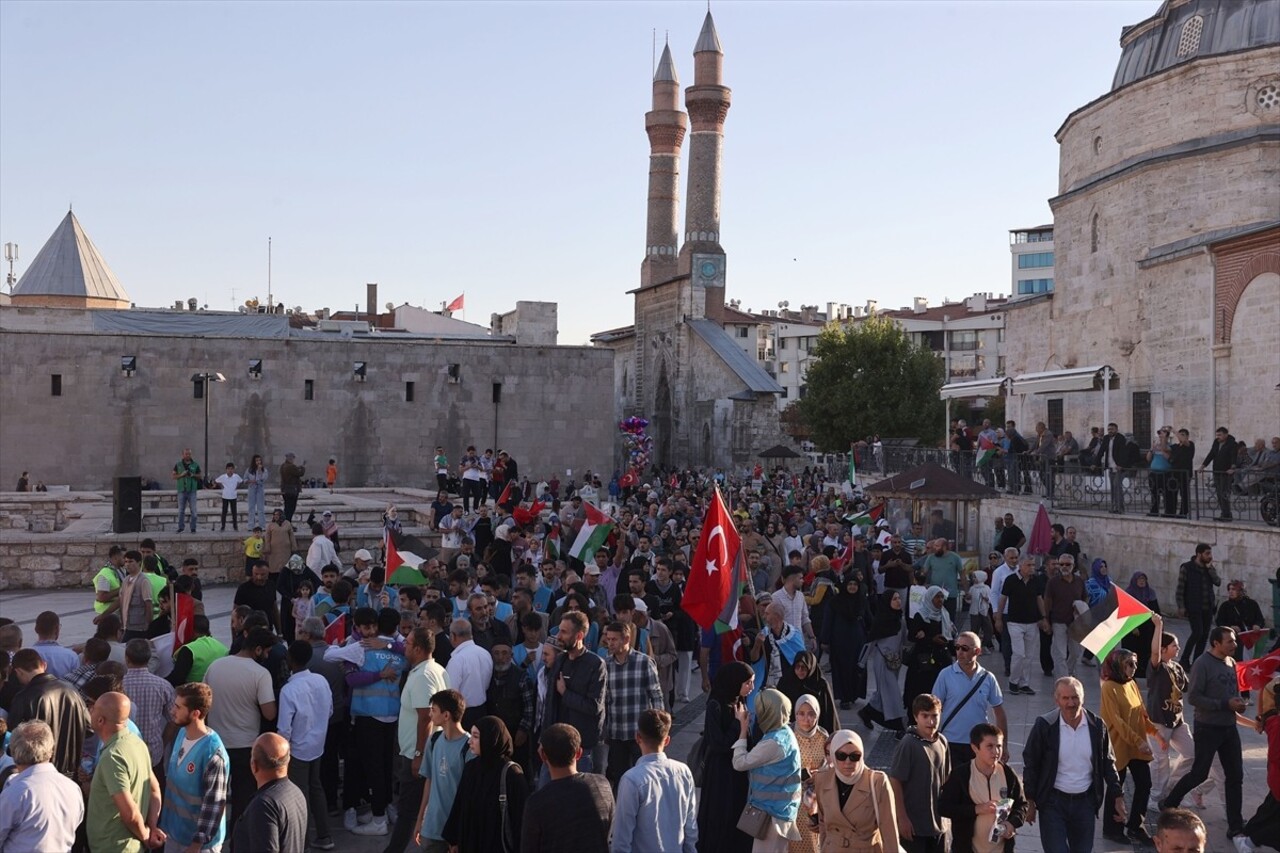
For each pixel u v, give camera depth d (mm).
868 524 26406
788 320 120000
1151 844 11273
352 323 75125
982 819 8633
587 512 20219
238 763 10328
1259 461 25219
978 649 10938
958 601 19766
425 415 56438
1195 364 34969
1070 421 42812
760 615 14250
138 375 52750
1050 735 9352
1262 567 22625
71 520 36750
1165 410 36562
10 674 10469
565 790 7570
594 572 16938
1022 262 115188
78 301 76688
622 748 11273
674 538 22922
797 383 112875
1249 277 32469
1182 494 25406
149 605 16141
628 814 7805
